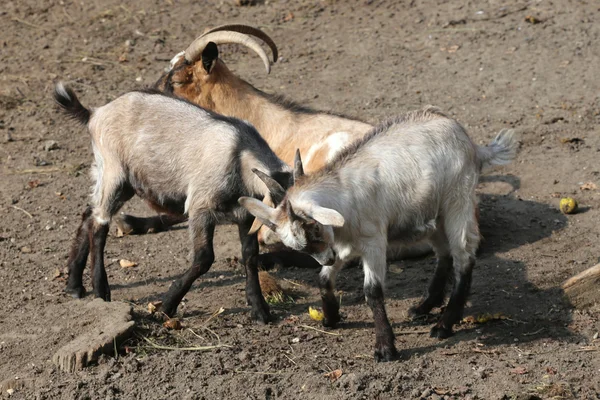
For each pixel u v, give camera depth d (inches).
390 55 1042.7
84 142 899.4
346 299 628.4
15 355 552.1
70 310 587.2
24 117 939.3
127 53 1066.1
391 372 511.5
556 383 494.6
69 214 766.5
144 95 625.0
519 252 679.7
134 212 774.5
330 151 693.9
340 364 527.2
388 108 923.4
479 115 903.1
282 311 611.8
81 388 508.7
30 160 862.5
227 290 642.2
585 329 566.3
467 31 1077.1
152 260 696.4
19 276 665.6
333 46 1072.2
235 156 577.3
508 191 775.1
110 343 538.3
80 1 1190.9
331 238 495.8
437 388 495.8
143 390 505.0
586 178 781.3
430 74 995.3
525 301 607.2
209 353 541.3
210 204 583.5
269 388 499.2
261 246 713.6
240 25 751.7
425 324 588.7
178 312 605.6
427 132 566.3
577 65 985.5
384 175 546.6
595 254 663.1
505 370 515.8
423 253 695.1
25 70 1031.6
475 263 613.6
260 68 1029.2
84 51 1073.5
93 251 621.0
